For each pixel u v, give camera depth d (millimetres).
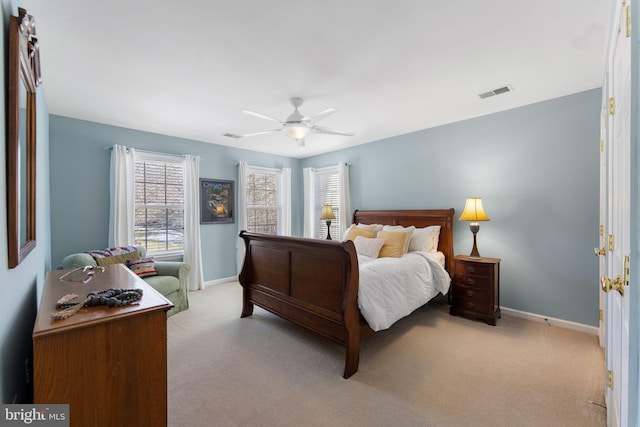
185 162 4473
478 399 1909
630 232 812
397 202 4461
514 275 3346
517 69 2412
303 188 6105
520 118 3270
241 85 2666
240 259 5094
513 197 3334
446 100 3064
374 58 2221
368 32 1898
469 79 2586
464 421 1713
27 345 1537
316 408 1829
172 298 3447
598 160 2826
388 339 2803
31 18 1272
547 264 3129
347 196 5113
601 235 2441
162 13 1699
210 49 2084
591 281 2883
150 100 3010
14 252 1147
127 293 1420
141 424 1261
